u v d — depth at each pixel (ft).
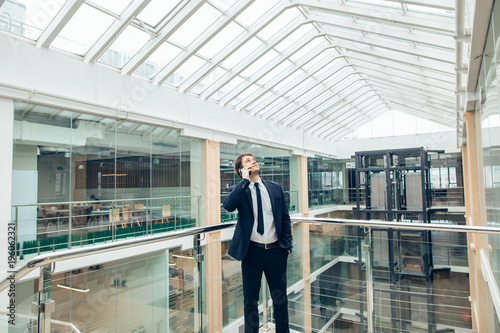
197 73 32.22
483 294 10.96
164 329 9.89
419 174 48.29
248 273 8.60
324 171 68.54
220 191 37.88
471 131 23.03
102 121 26.61
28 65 21.74
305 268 11.14
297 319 10.51
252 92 40.32
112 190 26.91
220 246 10.17
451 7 20.58
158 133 31.35
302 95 46.55
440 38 26.73
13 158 21.16
